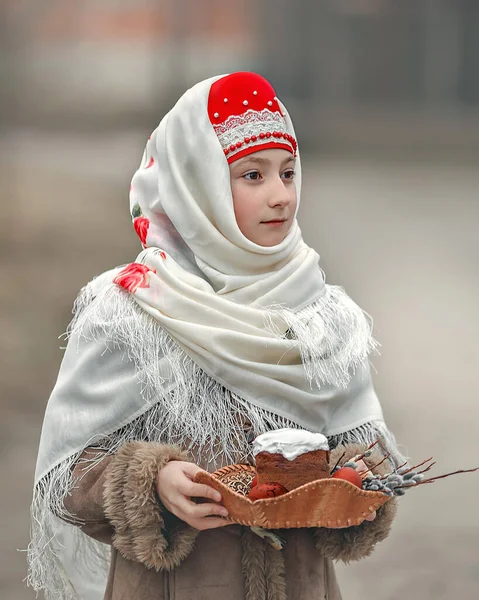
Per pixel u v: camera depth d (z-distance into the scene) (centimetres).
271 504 474
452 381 1565
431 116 8344
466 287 2270
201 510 498
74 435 553
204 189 562
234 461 548
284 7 10031
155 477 514
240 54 10231
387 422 1364
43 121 7169
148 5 10338
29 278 2309
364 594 943
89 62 10144
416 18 9831
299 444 486
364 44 9912
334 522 484
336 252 2664
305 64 10006
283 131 568
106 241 2798
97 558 624
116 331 555
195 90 570
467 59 9812
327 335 569
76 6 10281
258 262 566
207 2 10219
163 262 567
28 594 928
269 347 553
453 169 4956
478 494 1158
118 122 7119
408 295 2170
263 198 560
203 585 537
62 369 575
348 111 8512
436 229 3153
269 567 539
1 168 4528
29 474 1192
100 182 4134
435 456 1243
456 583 966
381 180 4456
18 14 9556
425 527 1081
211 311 552
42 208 3400
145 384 549
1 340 1769
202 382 552
